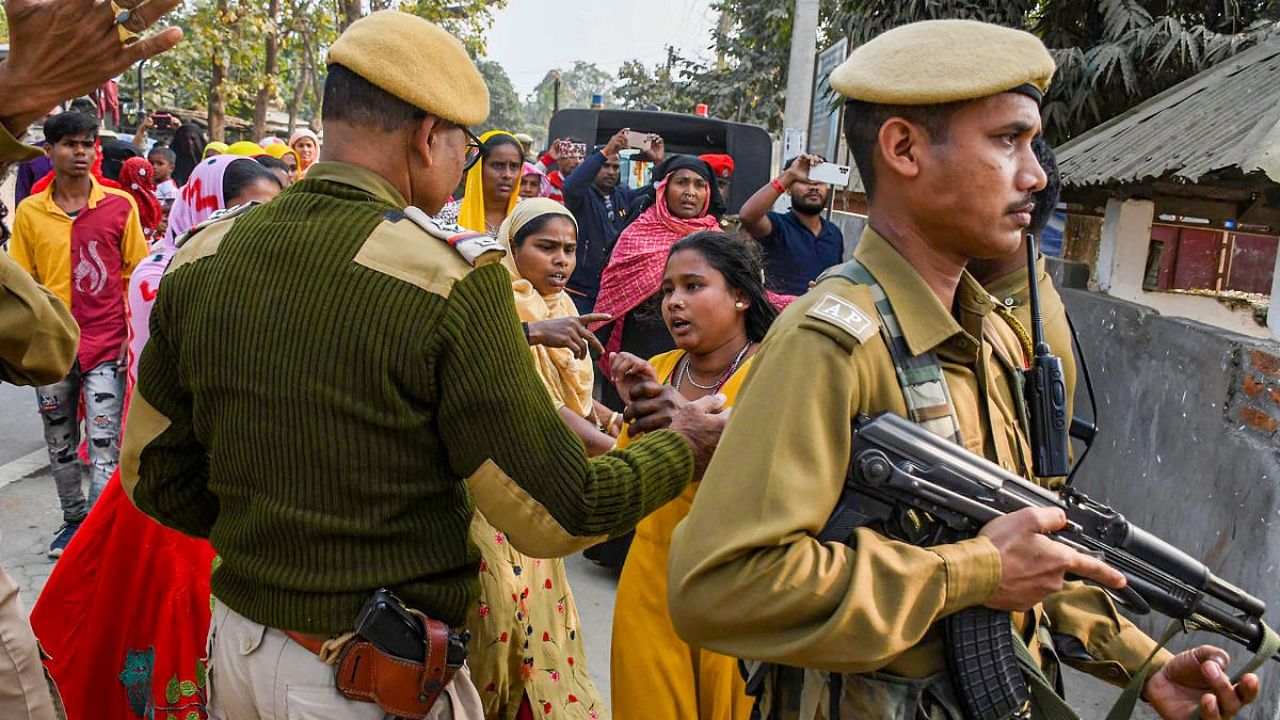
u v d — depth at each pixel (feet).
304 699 5.67
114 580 8.90
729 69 62.44
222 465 5.94
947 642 4.81
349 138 5.98
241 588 5.95
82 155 16.07
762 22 55.88
